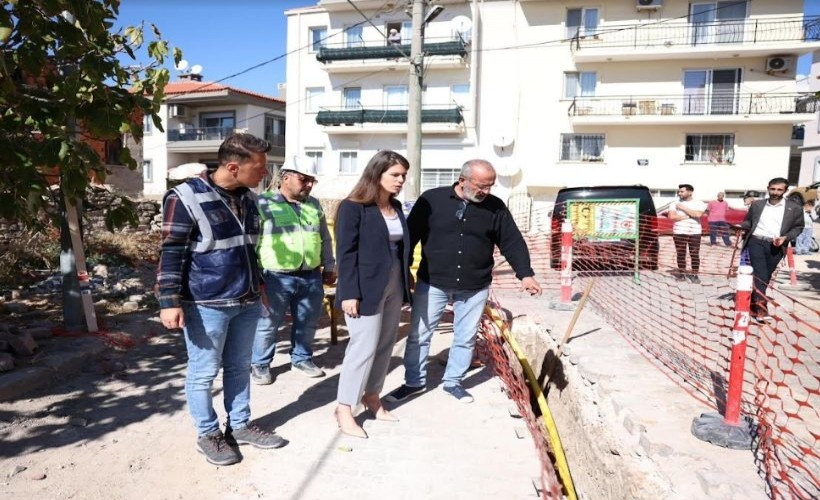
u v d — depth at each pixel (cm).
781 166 2191
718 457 268
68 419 388
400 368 527
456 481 327
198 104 3195
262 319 459
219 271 318
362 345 363
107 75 420
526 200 2377
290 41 2655
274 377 488
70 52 418
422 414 419
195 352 327
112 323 595
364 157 2591
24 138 413
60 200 538
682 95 2242
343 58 2505
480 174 395
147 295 761
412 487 320
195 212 309
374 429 391
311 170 468
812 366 448
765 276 629
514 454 362
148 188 3303
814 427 313
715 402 339
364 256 357
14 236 884
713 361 442
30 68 409
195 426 372
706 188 2245
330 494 310
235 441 360
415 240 428
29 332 502
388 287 368
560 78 2339
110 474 322
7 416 382
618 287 779
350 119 2517
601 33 2159
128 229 1170
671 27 2222
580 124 2297
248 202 337
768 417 318
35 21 399
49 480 312
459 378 449
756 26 2164
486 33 2381
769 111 2164
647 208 872
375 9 2508
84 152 418
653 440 285
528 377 445
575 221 817
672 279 860
